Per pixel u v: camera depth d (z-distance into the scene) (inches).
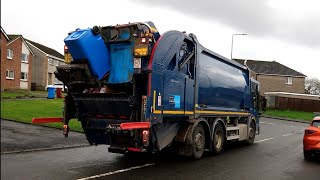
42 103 975.6
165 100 349.4
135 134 328.8
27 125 607.2
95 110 357.1
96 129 363.3
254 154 481.1
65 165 349.4
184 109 384.8
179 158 422.0
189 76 398.0
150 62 328.5
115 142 348.5
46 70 2234.3
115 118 351.3
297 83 2503.7
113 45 342.6
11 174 301.0
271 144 623.8
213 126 451.5
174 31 365.7
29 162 354.9
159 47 338.6
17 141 463.2
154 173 329.4
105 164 364.8
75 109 380.5
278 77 2487.7
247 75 607.8
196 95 408.8
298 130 1045.2
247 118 602.2
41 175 301.4
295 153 502.9
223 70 500.4
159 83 339.6
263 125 1200.2
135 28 332.8
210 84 453.7
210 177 319.6
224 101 504.4
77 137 539.5
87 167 344.8
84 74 335.6
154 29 342.6
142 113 325.4
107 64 343.0
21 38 1806.1
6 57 1674.5
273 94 2069.4
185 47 392.5
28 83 1888.5
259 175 335.0
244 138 573.3
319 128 434.3
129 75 330.0
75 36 326.6
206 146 441.4
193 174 330.3
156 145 351.9
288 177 331.3
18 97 1147.3
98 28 336.8
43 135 529.0
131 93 341.1
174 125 383.9
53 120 376.8
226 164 390.9
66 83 359.3
